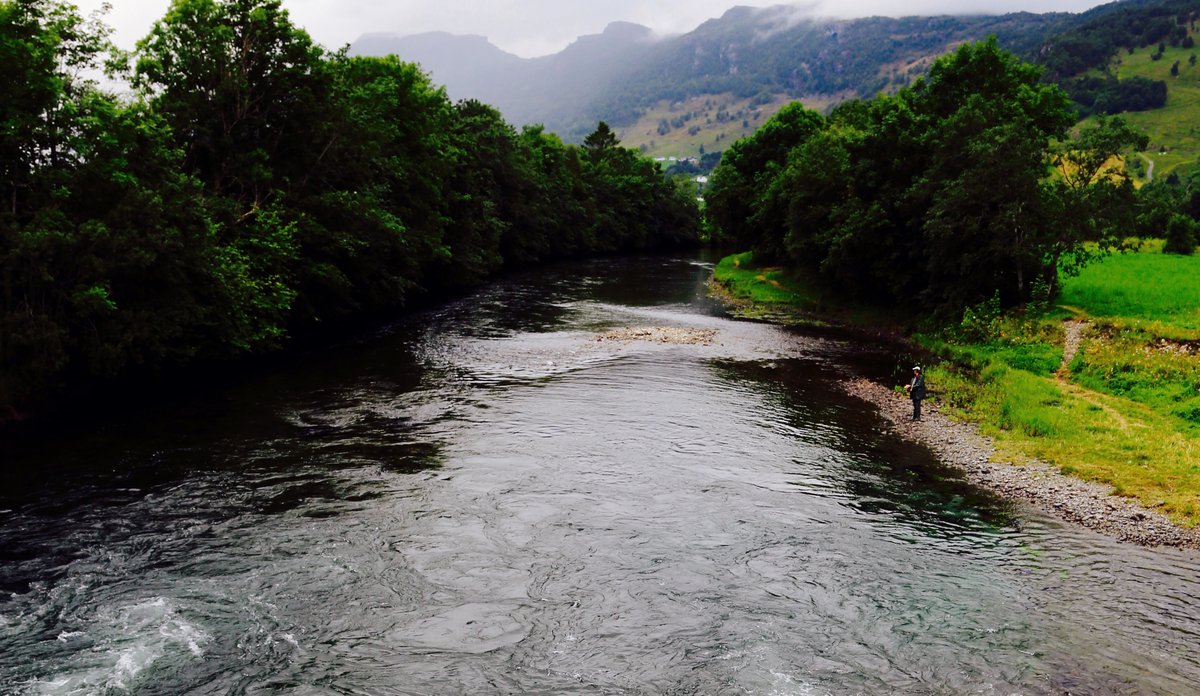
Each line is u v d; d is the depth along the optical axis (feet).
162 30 116.88
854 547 54.85
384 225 140.15
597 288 218.59
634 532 56.13
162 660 38.73
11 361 76.79
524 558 51.39
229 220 109.81
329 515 57.11
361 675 38.29
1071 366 104.01
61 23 84.79
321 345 126.00
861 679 39.06
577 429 81.10
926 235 140.26
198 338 98.68
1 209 77.00
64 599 44.14
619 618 44.39
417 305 178.40
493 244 251.19
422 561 50.42
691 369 111.96
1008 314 131.54
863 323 157.58
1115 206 125.80
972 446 78.43
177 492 60.54
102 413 82.64
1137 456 72.64
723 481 67.21
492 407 88.69
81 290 78.38
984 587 49.29
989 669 40.14
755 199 246.68
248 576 47.65
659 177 470.80
